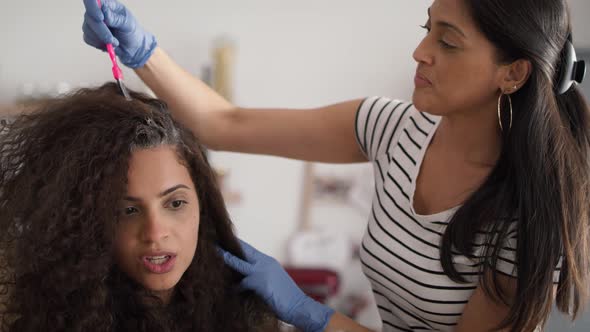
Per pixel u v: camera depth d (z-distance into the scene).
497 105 0.92
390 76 2.64
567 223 0.91
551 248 0.91
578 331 1.72
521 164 0.90
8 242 0.81
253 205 2.72
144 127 0.79
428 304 1.03
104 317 0.79
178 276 0.82
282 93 2.64
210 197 0.91
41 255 0.78
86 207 0.77
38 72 2.51
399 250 1.03
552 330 1.73
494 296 0.96
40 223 0.78
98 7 0.90
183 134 0.84
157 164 0.79
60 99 0.85
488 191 0.93
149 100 0.87
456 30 0.85
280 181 2.70
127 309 0.83
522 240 0.91
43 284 0.79
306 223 2.71
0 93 2.47
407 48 2.62
